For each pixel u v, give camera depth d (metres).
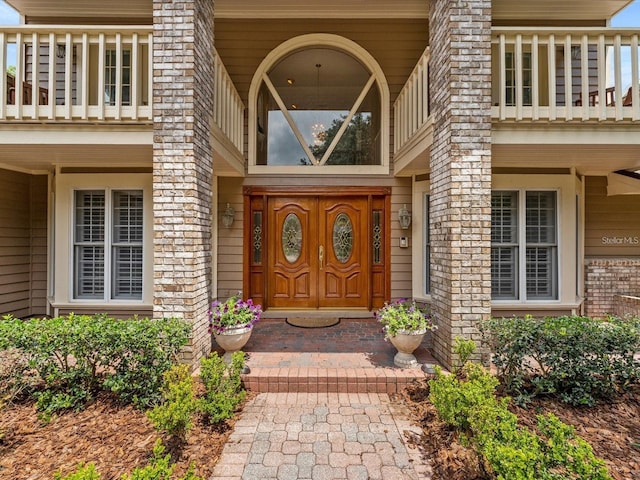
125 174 5.67
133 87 4.08
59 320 3.54
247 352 4.51
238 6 5.64
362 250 6.57
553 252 5.83
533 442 2.13
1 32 4.00
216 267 6.38
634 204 6.29
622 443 2.73
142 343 3.31
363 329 5.60
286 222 6.60
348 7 5.66
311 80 6.65
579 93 6.12
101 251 5.79
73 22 6.19
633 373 3.33
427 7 5.71
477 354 3.79
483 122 3.88
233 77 6.41
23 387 3.31
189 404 2.74
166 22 3.89
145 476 1.81
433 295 4.37
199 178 4.05
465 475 2.40
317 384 3.75
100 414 3.15
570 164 5.45
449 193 3.89
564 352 3.33
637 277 6.08
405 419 3.23
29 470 2.44
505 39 4.08
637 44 3.99
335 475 2.51
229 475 2.49
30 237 6.21
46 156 4.93
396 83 6.44
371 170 6.42
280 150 6.59
